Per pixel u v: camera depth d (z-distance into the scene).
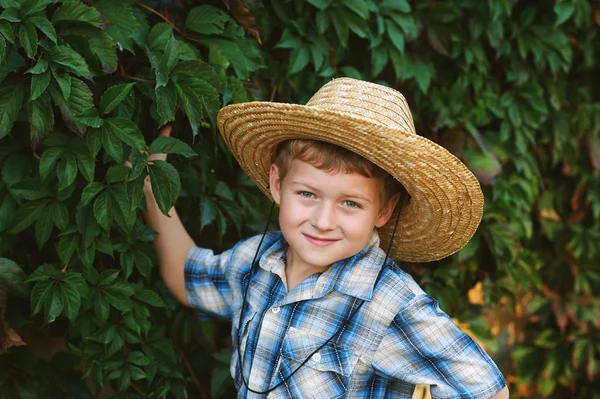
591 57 2.15
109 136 1.19
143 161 1.18
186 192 1.48
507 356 2.36
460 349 1.20
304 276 1.29
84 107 1.17
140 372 1.38
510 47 1.93
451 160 1.11
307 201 1.18
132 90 1.28
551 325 2.39
